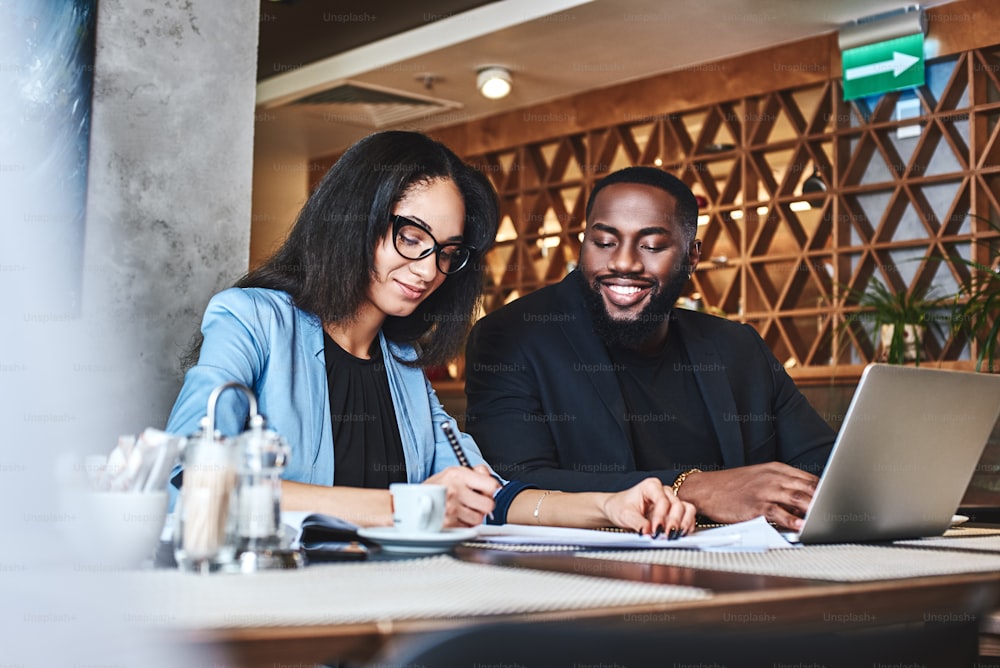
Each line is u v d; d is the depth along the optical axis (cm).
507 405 193
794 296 482
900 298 428
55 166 236
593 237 196
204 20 275
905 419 128
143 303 258
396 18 498
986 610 93
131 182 257
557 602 70
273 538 91
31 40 231
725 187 502
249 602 68
